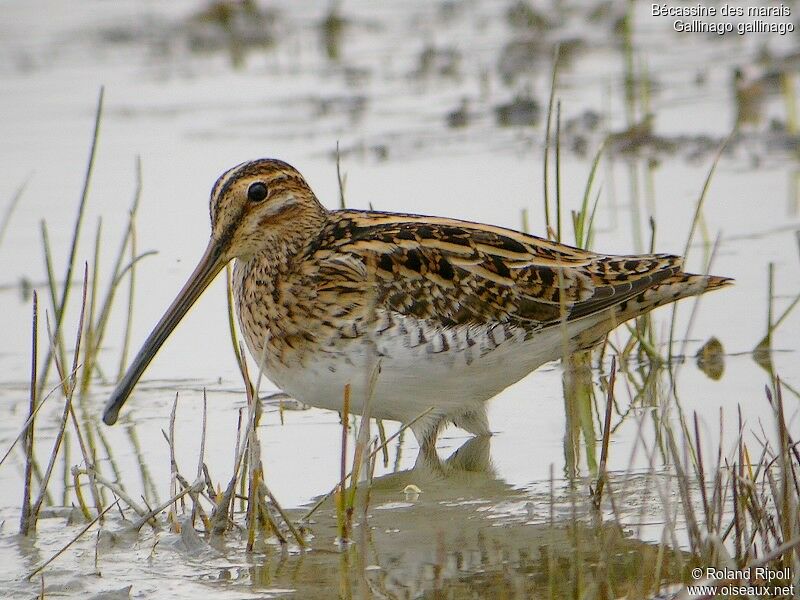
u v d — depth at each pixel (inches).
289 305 438.3
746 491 354.6
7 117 870.4
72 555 380.5
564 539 378.3
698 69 908.0
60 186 737.6
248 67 997.2
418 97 898.1
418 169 741.9
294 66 993.5
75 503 422.3
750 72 868.0
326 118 853.8
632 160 745.0
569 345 457.1
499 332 435.8
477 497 415.5
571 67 943.7
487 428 460.4
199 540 383.6
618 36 1008.9
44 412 500.4
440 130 818.2
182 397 513.0
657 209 665.6
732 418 454.9
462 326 433.1
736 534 344.8
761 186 690.8
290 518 402.6
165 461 454.6
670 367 493.4
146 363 446.6
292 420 490.6
